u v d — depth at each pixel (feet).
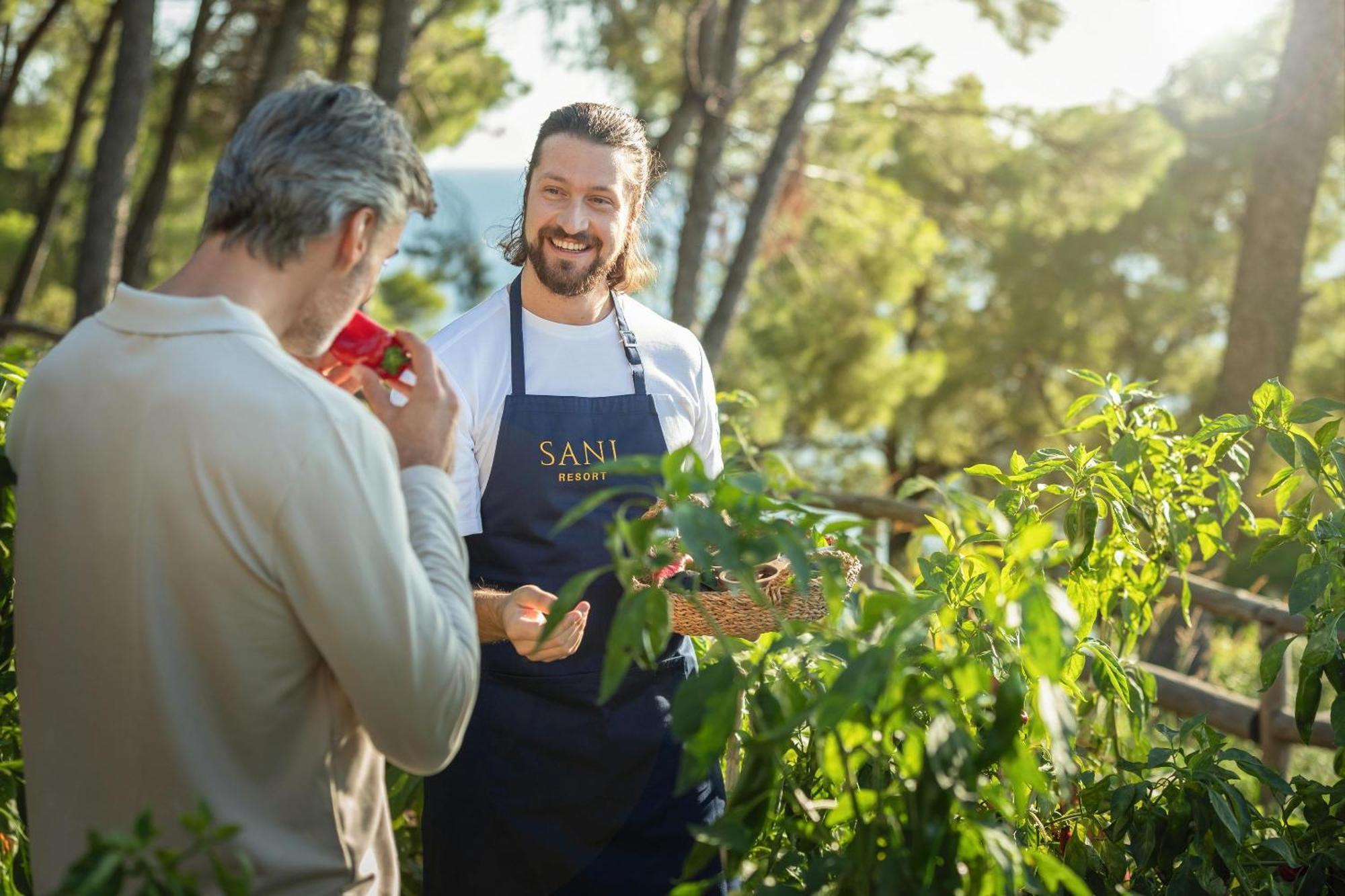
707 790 6.14
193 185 41.93
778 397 40.01
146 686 3.79
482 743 5.93
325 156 3.95
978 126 37.37
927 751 3.82
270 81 26.96
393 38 19.69
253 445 3.69
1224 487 6.75
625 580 3.96
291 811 3.95
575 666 5.93
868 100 31.24
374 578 3.75
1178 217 47.98
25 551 4.06
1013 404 50.62
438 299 43.29
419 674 3.83
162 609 3.77
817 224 35.76
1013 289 49.73
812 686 5.62
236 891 3.39
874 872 4.00
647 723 5.96
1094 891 5.70
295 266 4.03
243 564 3.72
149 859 3.77
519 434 6.14
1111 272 49.85
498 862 5.92
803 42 23.11
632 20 29.35
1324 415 6.40
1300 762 11.97
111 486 3.78
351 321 4.47
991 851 3.89
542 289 6.41
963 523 5.91
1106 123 36.17
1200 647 14.60
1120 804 5.56
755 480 4.01
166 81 35.04
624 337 6.59
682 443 6.52
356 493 3.76
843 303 38.45
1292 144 17.71
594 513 6.09
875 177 35.55
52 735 4.03
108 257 20.71
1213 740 5.88
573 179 6.23
